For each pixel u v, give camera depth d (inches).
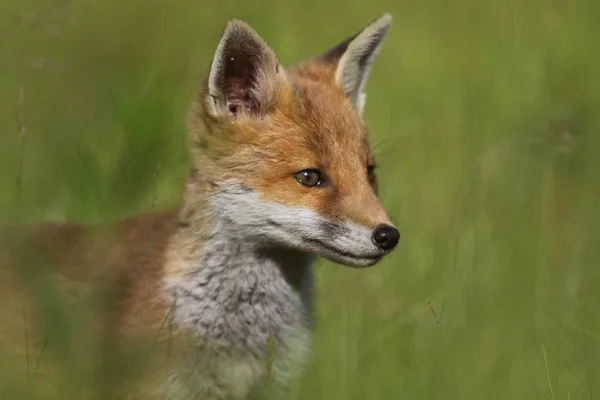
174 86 590.6
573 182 596.4
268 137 385.4
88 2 797.2
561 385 408.5
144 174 480.7
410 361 432.1
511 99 676.1
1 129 597.9
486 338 442.3
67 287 388.2
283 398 397.1
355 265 374.6
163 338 376.5
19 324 382.6
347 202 378.3
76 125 600.1
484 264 491.2
